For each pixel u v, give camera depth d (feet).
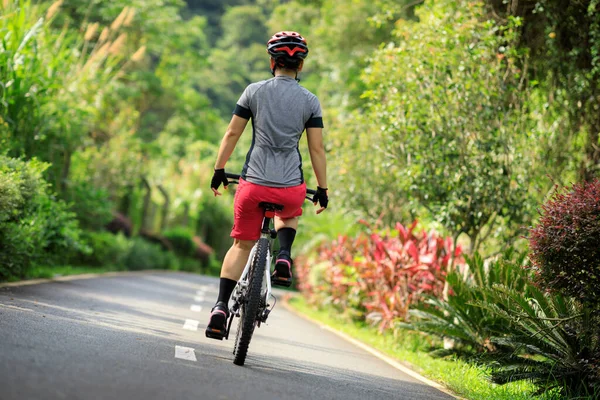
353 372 37.35
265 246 30.25
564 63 59.00
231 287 31.37
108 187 123.65
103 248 109.50
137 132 192.85
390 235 73.82
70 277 75.31
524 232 57.00
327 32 139.54
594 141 59.26
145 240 170.60
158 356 29.27
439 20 60.18
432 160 58.59
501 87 57.26
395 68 62.08
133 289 75.51
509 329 40.19
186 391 22.84
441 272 58.54
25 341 27.02
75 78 81.56
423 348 55.67
